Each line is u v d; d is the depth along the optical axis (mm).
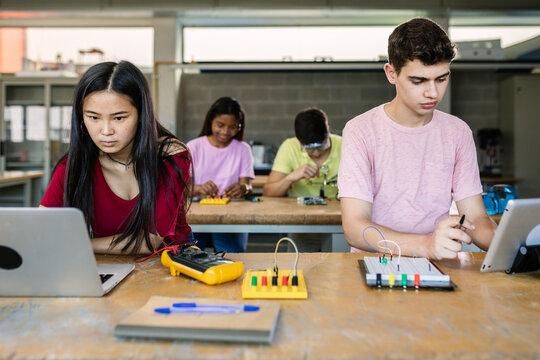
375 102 5695
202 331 657
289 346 638
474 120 5727
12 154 6016
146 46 5855
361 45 5645
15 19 5586
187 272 971
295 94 5738
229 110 2695
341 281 956
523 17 5301
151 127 1187
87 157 1226
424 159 1354
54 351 628
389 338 663
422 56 1096
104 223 1302
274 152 5676
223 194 2670
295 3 5090
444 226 1063
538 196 5418
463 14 5207
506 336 669
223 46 5727
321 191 2711
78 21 5590
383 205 1394
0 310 795
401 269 975
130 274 1025
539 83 5359
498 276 994
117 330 668
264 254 1201
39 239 812
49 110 5871
